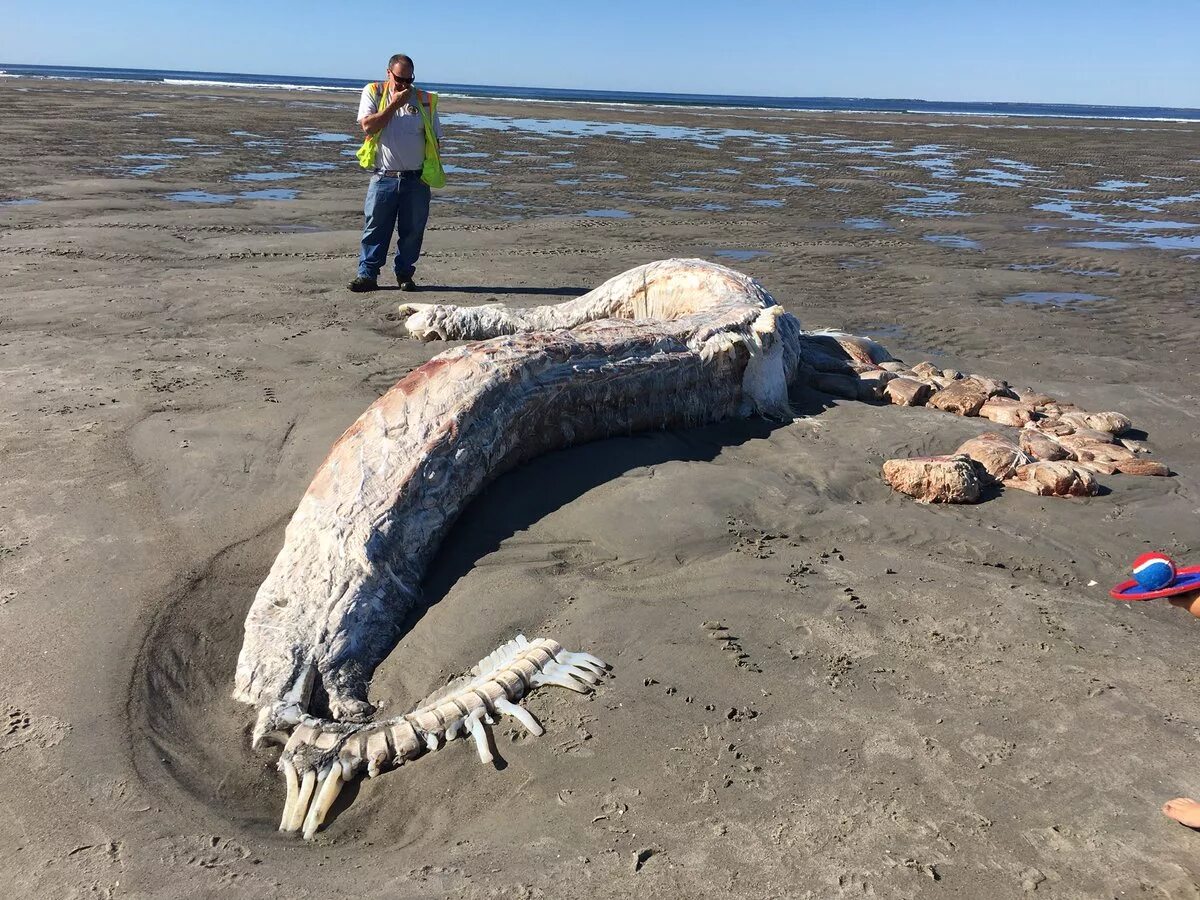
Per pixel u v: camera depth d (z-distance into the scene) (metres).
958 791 2.79
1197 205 18.91
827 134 37.97
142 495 4.58
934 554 4.36
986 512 4.89
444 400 4.38
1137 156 31.52
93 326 7.46
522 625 3.62
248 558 4.11
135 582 3.84
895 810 2.71
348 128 29.84
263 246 11.15
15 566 3.88
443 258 11.05
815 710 3.15
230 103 41.38
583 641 3.50
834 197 18.16
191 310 8.12
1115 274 11.70
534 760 2.92
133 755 2.94
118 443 5.15
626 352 5.28
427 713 3.08
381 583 3.68
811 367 7.01
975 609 3.83
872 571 4.12
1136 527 4.77
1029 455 5.42
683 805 2.73
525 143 27.22
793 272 11.23
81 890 2.43
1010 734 3.05
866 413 6.26
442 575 3.96
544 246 12.12
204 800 2.82
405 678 3.39
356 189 16.27
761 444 5.59
